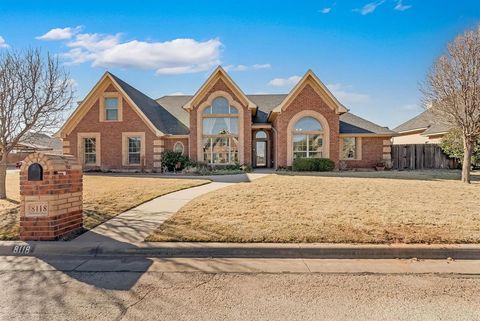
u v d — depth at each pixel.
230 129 21.30
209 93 21.28
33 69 11.33
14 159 34.66
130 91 22.66
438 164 23.19
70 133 21.81
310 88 20.77
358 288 4.01
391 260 5.05
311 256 5.20
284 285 4.09
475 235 5.69
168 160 20.95
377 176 15.91
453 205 8.24
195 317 3.31
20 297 3.76
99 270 4.60
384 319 3.28
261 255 5.23
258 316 3.33
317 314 3.38
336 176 15.85
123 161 21.52
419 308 3.51
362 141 21.97
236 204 8.41
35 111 11.60
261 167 24.95
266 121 24.19
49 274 4.46
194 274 4.45
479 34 12.80
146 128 21.36
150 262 4.93
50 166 5.68
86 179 15.62
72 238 5.79
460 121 13.38
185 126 23.17
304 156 20.91
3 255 5.30
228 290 3.95
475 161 18.39
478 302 3.65
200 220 6.81
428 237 5.60
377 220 6.70
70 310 3.45
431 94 14.43
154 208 8.27
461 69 13.10
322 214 7.26
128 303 3.60
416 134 31.91
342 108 20.45
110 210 7.95
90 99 21.64
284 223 6.50
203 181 14.20
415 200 8.95
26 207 5.67
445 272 4.54
